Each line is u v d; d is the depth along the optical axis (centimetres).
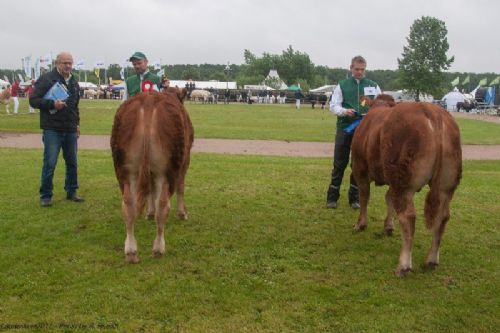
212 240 652
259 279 532
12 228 678
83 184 951
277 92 6956
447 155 516
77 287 503
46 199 788
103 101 5328
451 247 652
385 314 462
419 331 436
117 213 763
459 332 436
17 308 457
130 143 533
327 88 8262
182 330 427
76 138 818
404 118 520
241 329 430
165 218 577
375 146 584
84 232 671
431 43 7225
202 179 1017
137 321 439
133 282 516
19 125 2144
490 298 503
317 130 2267
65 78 784
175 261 575
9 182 945
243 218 755
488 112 5097
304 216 778
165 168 552
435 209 516
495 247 659
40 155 1284
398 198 532
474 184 1046
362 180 688
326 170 1166
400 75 7438
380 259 603
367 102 747
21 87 5994
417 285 528
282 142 1805
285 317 452
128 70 7444
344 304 480
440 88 7331
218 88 8162
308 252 621
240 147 1634
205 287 509
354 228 721
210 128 2192
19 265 554
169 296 486
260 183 993
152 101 545
